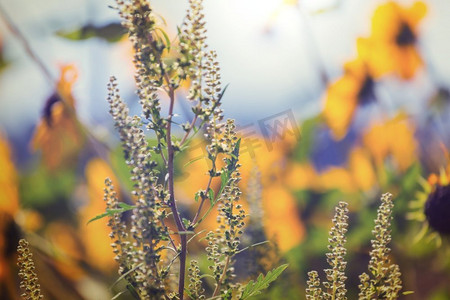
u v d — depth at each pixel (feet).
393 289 2.06
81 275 3.16
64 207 3.25
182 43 1.90
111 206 2.04
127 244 2.04
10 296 3.08
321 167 3.24
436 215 2.73
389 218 2.07
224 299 2.05
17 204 3.21
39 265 3.14
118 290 2.72
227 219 2.05
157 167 2.16
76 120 3.28
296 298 2.46
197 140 2.72
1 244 3.13
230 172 2.00
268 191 3.17
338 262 2.07
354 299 3.02
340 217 2.07
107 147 3.21
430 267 3.00
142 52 1.92
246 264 2.47
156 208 1.98
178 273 2.20
